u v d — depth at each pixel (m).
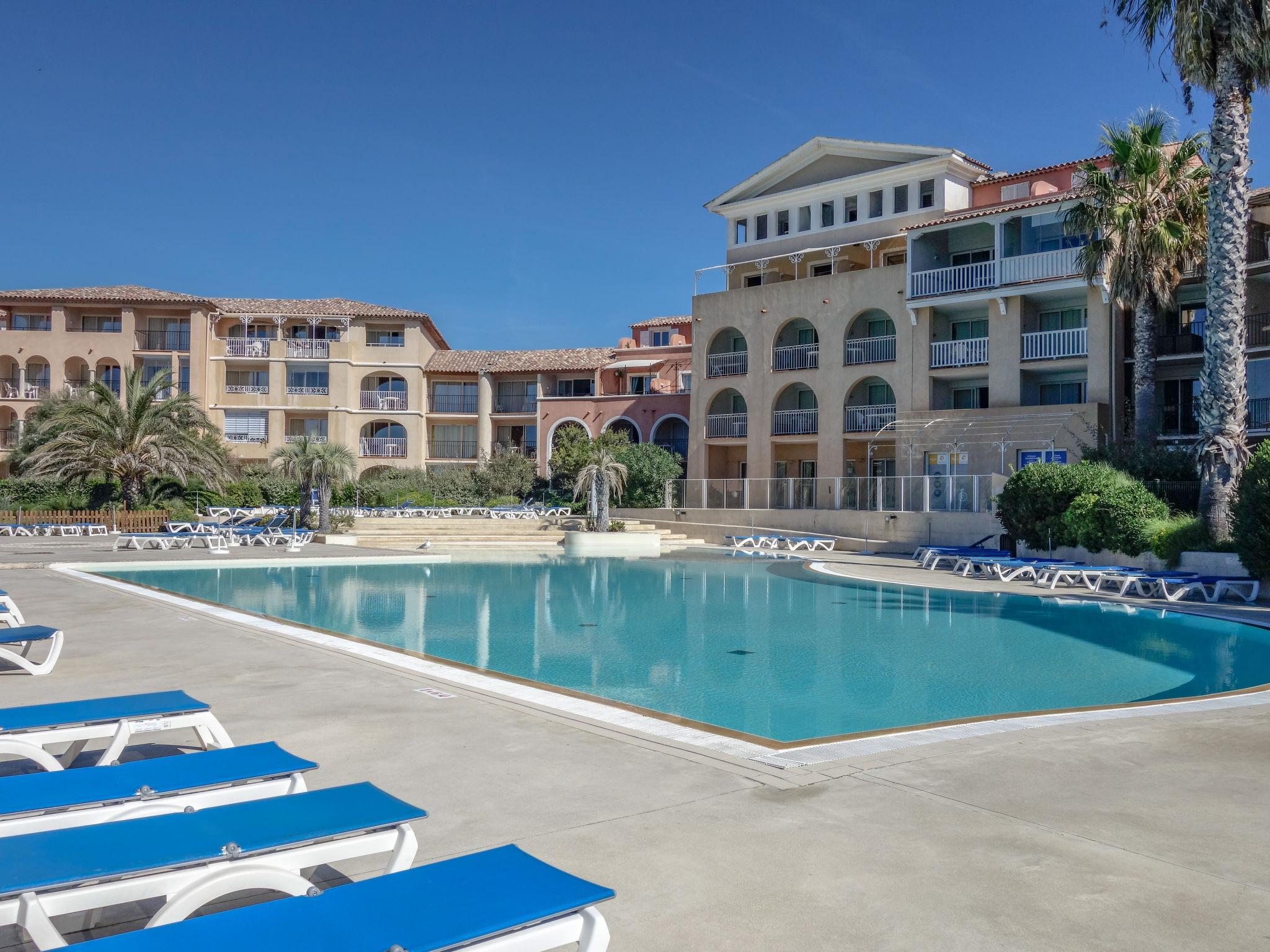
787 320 39.34
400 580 21.05
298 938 2.47
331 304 54.94
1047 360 31.56
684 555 29.22
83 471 34.97
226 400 52.12
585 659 11.35
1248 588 17.02
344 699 7.45
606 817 4.67
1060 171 34.78
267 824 3.27
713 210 43.97
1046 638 13.30
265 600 16.97
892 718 8.39
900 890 3.81
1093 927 3.49
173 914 2.90
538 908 2.63
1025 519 23.88
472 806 4.82
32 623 11.62
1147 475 23.91
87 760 5.77
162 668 8.78
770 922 3.52
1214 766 5.69
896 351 35.78
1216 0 18.81
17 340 49.72
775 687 9.78
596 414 49.50
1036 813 4.76
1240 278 19.72
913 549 28.73
